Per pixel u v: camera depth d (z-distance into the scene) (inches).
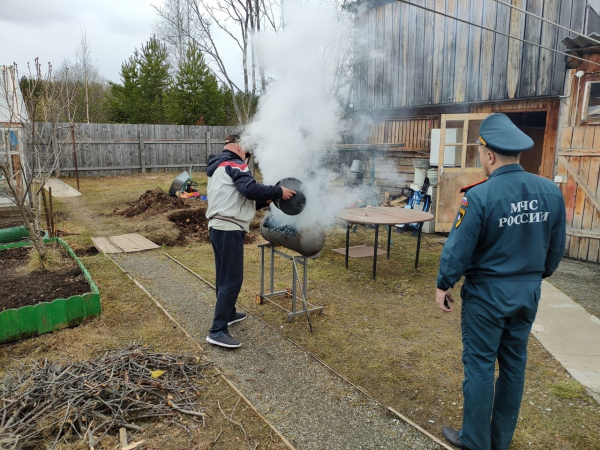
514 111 281.9
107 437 91.7
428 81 314.7
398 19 325.4
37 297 152.9
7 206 255.6
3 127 236.7
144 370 113.2
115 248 247.8
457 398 111.7
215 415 101.9
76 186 487.8
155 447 90.7
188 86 683.4
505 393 89.4
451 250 83.9
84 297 146.5
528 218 82.7
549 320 159.0
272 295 175.2
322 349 137.5
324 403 108.4
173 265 222.1
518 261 83.5
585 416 104.4
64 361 121.4
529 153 383.2
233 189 132.3
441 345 140.8
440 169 290.8
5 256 202.8
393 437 96.3
